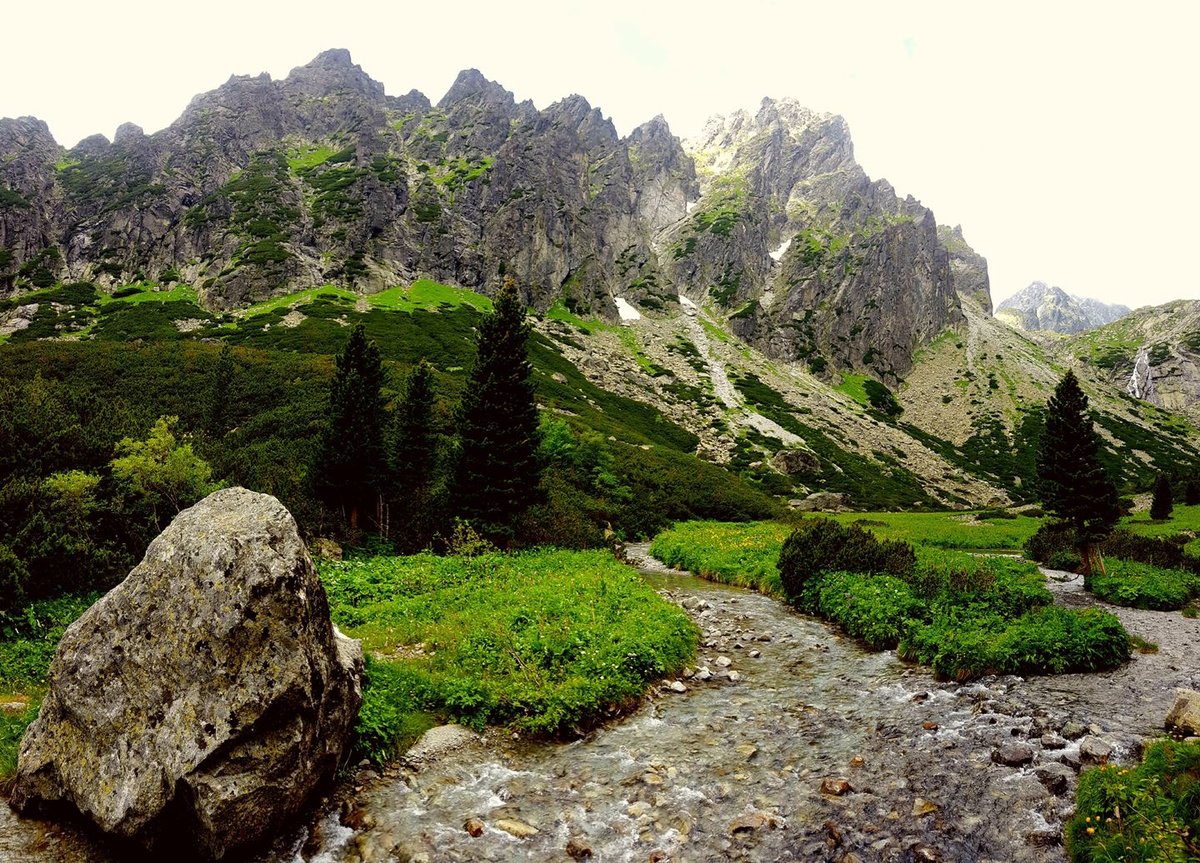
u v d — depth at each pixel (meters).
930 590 19.02
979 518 71.31
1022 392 168.25
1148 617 20.77
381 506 31.88
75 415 24.00
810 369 175.38
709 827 8.00
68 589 17.02
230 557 7.54
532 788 9.10
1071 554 33.34
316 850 7.47
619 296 195.62
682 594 24.56
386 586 21.42
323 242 142.50
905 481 109.69
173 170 158.38
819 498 84.38
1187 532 45.78
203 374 59.31
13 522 17.22
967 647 13.84
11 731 9.21
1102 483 28.08
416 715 11.08
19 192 146.62
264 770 7.26
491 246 168.00
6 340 90.44
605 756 10.17
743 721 11.57
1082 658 13.78
